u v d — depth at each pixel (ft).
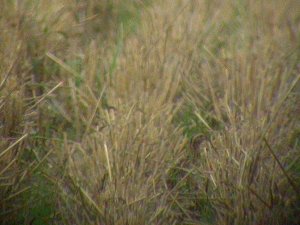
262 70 55.62
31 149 48.11
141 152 45.96
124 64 56.08
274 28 63.67
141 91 53.36
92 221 42.80
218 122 52.39
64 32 60.08
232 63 56.44
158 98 52.49
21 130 48.83
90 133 50.42
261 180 44.09
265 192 43.73
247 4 67.92
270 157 46.68
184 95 54.34
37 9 59.98
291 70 56.24
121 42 60.54
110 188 43.16
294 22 66.85
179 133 49.60
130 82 54.44
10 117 47.98
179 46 58.75
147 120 49.37
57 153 48.06
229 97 53.26
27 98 50.39
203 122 51.26
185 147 49.60
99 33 65.16
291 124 50.49
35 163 47.91
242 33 62.75
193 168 47.50
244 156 45.27
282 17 66.59
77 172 45.39
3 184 43.75
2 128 47.60
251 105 51.13
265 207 43.11
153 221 43.09
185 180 47.24
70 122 53.16
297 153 48.06
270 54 58.90
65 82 56.08
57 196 44.88
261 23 64.95
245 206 43.09
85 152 46.24
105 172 44.24
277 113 50.67
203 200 45.80
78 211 43.65
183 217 45.44
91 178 44.60
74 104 52.80
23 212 44.50
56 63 57.47
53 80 56.70
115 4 68.33
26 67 54.60
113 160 44.50
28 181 46.57
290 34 63.77
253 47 59.93
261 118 49.03
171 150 48.19
